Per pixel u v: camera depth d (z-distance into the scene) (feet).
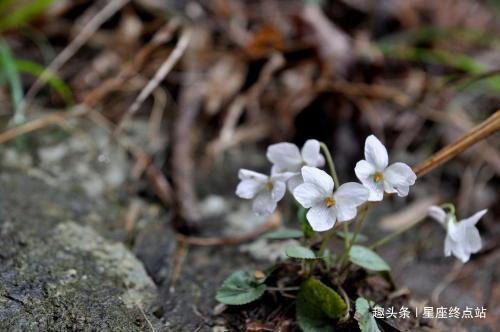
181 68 1.27
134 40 1.33
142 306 0.92
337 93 1.24
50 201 1.05
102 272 0.95
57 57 1.25
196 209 1.08
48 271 0.93
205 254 1.03
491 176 1.18
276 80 1.27
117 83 1.26
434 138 1.22
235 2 1.41
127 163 1.16
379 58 1.28
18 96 1.15
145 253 1.01
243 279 0.91
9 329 0.86
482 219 1.13
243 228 1.08
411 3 1.48
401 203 1.15
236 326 0.91
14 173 1.09
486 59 1.44
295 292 0.92
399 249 1.08
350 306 0.90
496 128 0.89
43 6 1.23
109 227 1.04
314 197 0.84
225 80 1.25
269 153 0.90
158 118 1.22
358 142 1.21
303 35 1.28
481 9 1.66
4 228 0.97
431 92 1.27
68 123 1.20
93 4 1.37
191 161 1.16
